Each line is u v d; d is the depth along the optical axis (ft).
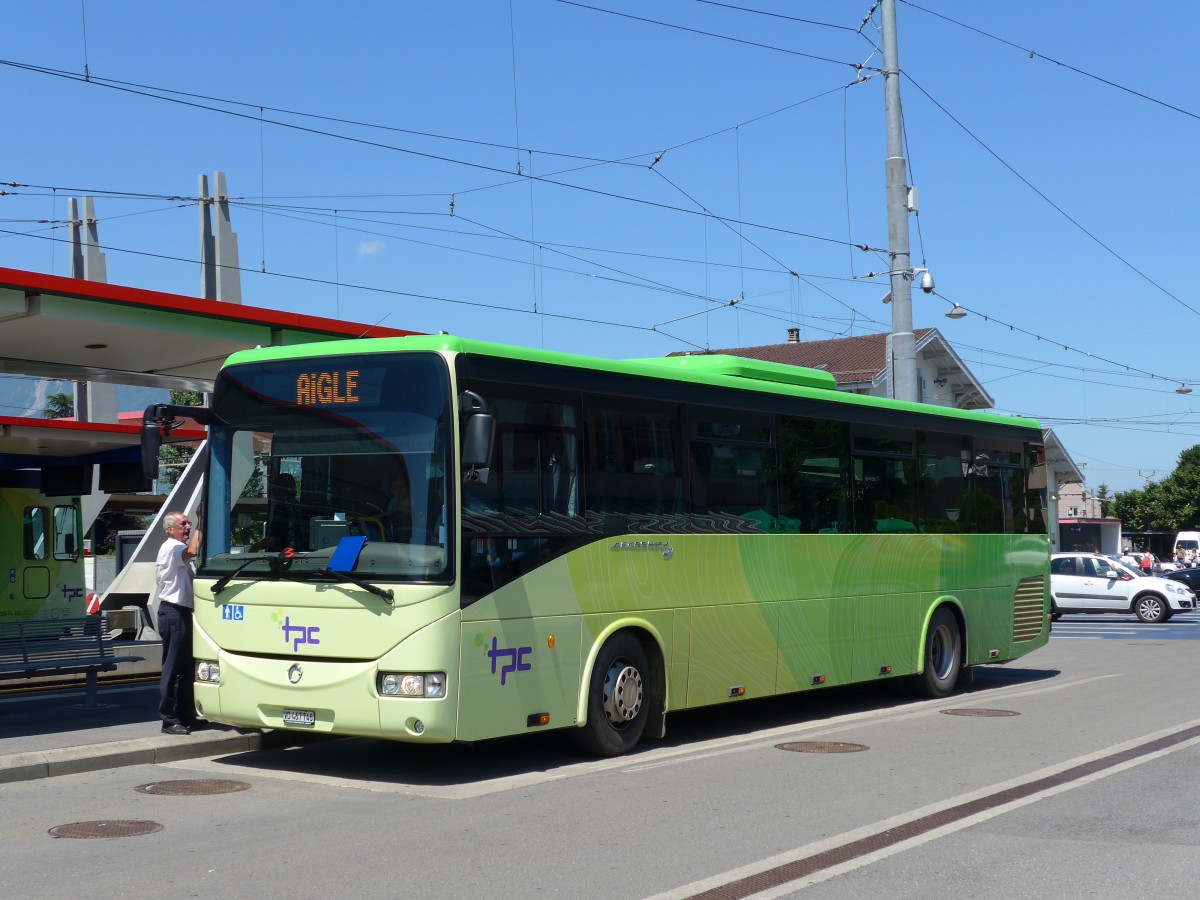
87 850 23.75
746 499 40.09
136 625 60.54
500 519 31.50
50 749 33.50
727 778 31.86
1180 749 36.42
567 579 33.24
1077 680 57.93
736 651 39.14
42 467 58.54
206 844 24.30
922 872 22.31
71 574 64.64
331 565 30.86
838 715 45.32
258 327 43.57
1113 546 229.66
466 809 27.91
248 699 31.81
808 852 23.81
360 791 30.14
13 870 22.21
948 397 159.33
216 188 114.83
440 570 29.89
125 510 89.92
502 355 32.14
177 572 35.81
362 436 31.48
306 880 21.62
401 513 30.58
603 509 34.71
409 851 23.79
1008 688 54.44
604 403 35.17
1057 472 196.03
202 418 33.60
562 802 28.76
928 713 45.60
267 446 32.83
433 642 29.66
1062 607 113.29
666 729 41.70
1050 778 31.71
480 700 30.45
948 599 50.26
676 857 23.39
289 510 32.14
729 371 41.34
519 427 32.37
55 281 37.47
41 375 48.39
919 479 49.16
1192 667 64.90
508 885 21.35
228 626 32.40
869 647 45.52
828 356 162.30
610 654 34.73
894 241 67.15
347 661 30.53
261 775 32.24
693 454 38.17
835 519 44.21
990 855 23.59
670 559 36.81
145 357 46.78
